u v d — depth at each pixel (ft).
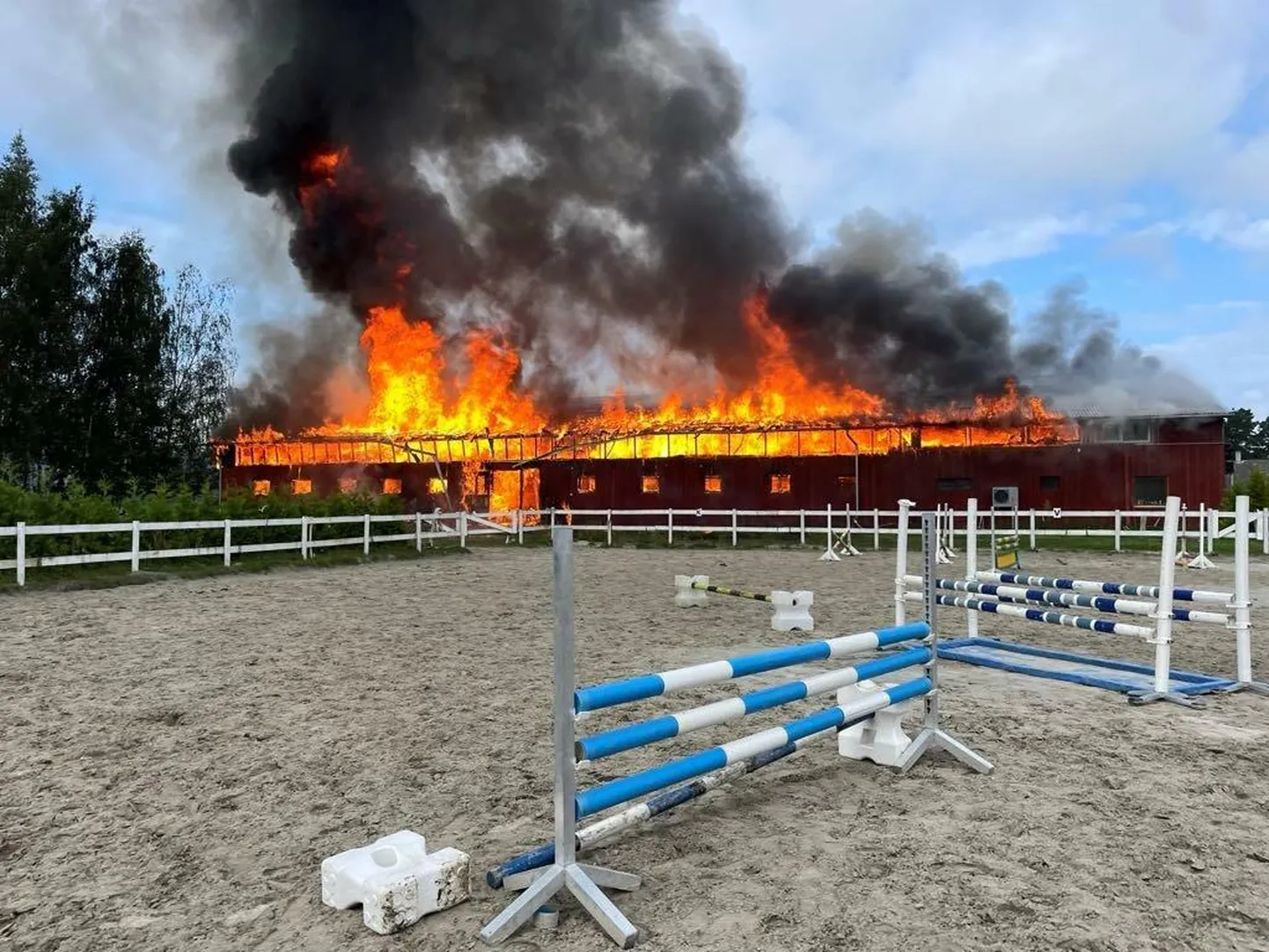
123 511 53.42
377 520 67.15
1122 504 82.84
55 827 13.11
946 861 11.37
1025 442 86.17
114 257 100.73
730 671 12.22
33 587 41.34
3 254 93.86
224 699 20.84
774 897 10.38
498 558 66.85
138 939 9.77
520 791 14.55
